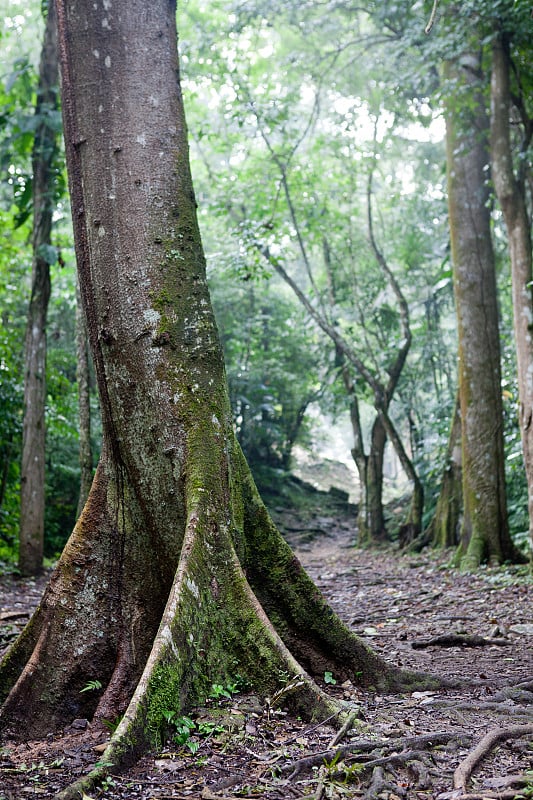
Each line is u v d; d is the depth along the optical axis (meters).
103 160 4.71
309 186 19.61
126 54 4.82
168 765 3.26
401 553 16.67
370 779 3.06
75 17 4.84
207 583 4.09
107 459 4.57
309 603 4.59
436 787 3.03
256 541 4.62
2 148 12.98
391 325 23.59
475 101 12.84
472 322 13.21
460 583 10.98
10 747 3.79
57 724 4.06
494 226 16.52
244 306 26.80
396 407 26.48
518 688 4.44
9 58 20.09
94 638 4.26
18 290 17.86
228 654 4.06
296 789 3.03
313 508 28.78
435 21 11.89
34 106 12.97
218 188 19.16
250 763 3.29
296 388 28.81
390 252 23.69
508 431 15.81
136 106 4.78
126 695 4.09
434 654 6.01
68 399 18.91
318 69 18.92
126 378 4.50
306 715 3.83
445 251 21.30
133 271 4.58
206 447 4.39
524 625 7.10
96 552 4.40
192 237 4.77
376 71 17.92
